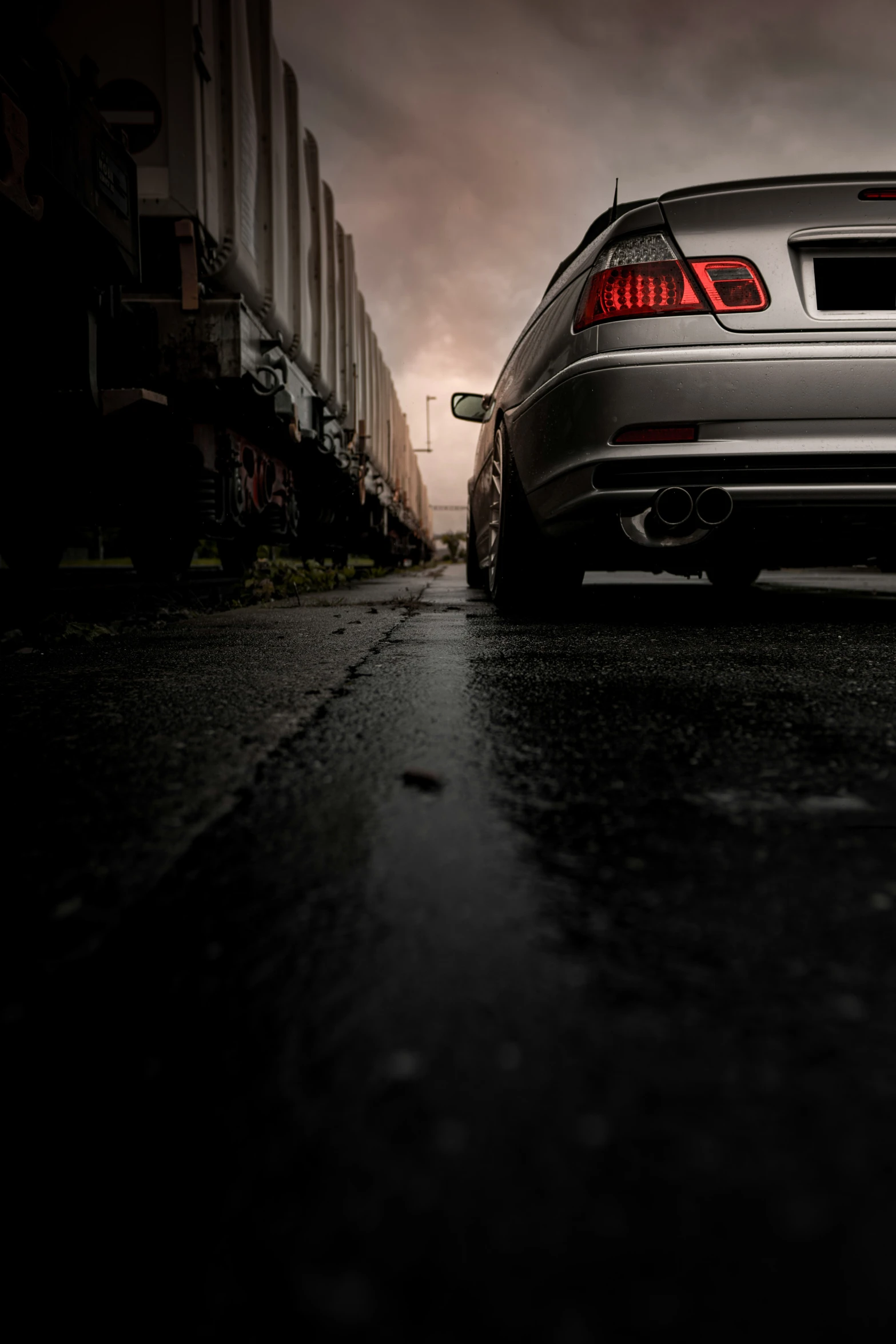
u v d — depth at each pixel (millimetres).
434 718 1723
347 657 2717
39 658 2752
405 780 1257
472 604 5500
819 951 738
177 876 916
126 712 1804
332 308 8938
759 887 872
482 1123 522
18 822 1098
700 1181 473
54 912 834
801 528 3254
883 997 664
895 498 3125
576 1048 598
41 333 3311
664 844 997
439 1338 379
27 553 4047
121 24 4344
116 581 7473
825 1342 379
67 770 1351
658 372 3137
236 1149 507
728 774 1299
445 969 710
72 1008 663
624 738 1541
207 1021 641
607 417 3203
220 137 4875
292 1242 439
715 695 1944
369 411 12734
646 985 681
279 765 1366
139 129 4406
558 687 2078
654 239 3182
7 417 3389
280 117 6301
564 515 3494
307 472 8938
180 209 4457
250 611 5035
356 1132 518
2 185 2516
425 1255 427
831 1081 562
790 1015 639
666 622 3781
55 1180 489
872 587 6773
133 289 4676
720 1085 557
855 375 3074
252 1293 410
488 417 5680
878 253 3104
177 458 5047
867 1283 407
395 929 783
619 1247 428
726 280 3113
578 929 781
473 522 8250
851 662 2469
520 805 1150
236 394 5129
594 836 1024
